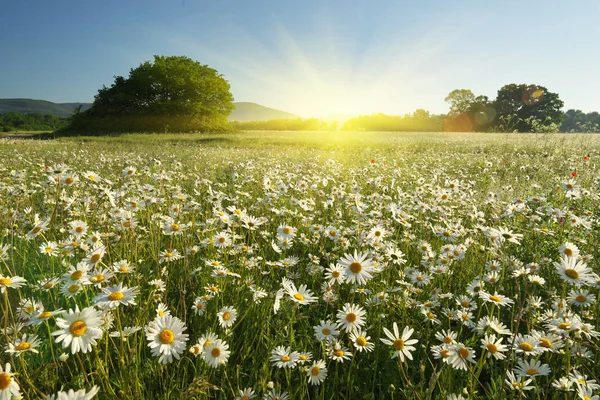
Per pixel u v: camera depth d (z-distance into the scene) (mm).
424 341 2688
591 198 6008
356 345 2186
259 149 20750
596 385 1872
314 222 5184
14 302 2660
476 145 20828
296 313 2641
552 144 17703
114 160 11297
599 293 2877
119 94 60906
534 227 4484
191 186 7559
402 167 11812
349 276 2395
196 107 62156
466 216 5590
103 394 2020
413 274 3375
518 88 87000
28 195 5242
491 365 2453
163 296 2936
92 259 2379
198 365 2244
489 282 3268
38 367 2123
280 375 2363
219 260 3539
